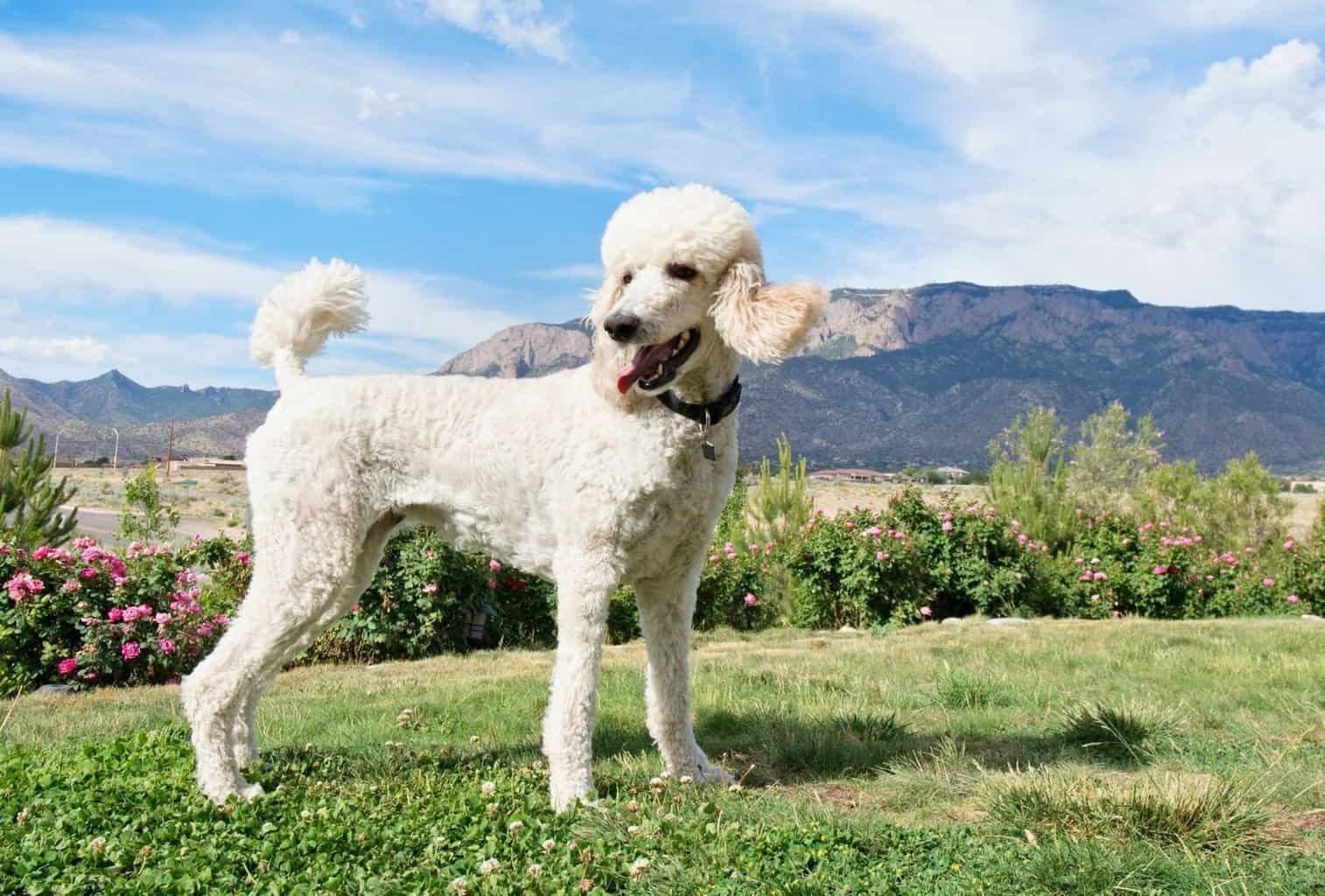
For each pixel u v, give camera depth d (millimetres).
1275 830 3279
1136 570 13352
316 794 3783
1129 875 2807
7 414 11016
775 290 3689
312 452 3936
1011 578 12258
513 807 3535
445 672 7887
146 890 2768
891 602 11758
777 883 2836
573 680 3680
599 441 3686
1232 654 7434
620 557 3744
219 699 3871
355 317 4500
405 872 2902
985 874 2891
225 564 9430
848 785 4078
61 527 11164
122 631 7727
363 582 4289
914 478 17750
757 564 12695
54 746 4812
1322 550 14711
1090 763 4359
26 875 2820
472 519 3979
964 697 5773
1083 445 22172
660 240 3668
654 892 2816
